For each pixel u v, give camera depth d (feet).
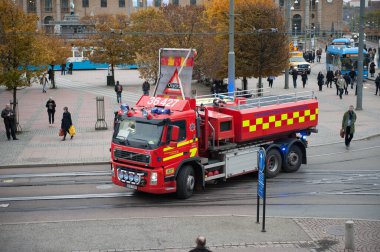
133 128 63.46
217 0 170.09
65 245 49.32
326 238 50.88
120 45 192.44
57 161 84.28
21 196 66.54
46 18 367.25
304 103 77.10
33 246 49.14
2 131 110.32
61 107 140.97
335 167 80.84
